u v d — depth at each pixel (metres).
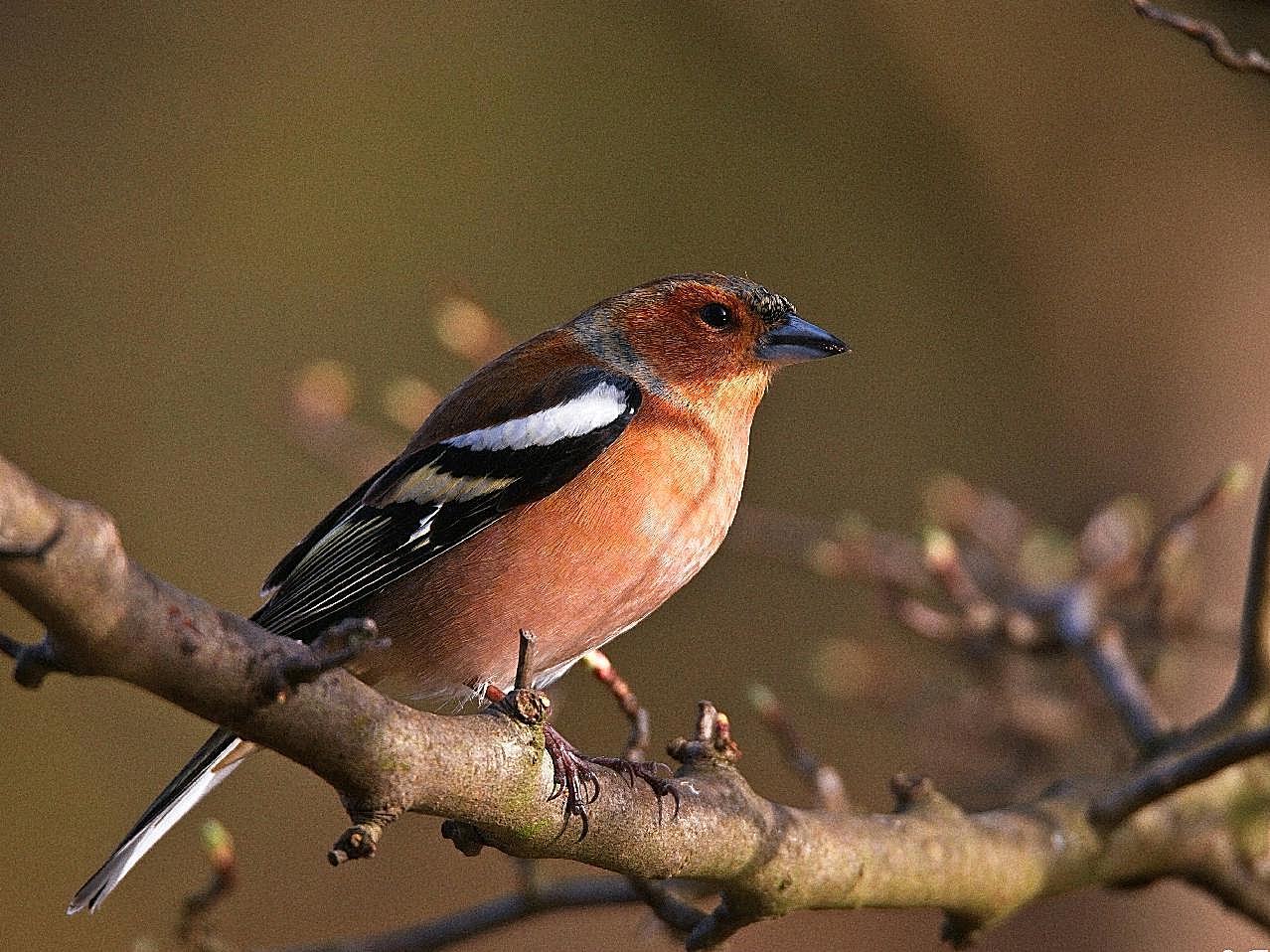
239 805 12.88
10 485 3.47
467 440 6.63
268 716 4.09
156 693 3.95
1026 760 8.67
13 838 12.58
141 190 15.73
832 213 14.70
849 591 13.44
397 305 15.34
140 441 14.54
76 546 3.61
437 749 4.43
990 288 13.68
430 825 12.86
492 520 6.41
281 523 14.36
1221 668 10.20
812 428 13.94
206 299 15.24
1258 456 11.73
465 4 16.61
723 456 6.89
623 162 15.57
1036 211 13.55
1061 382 12.84
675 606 13.41
